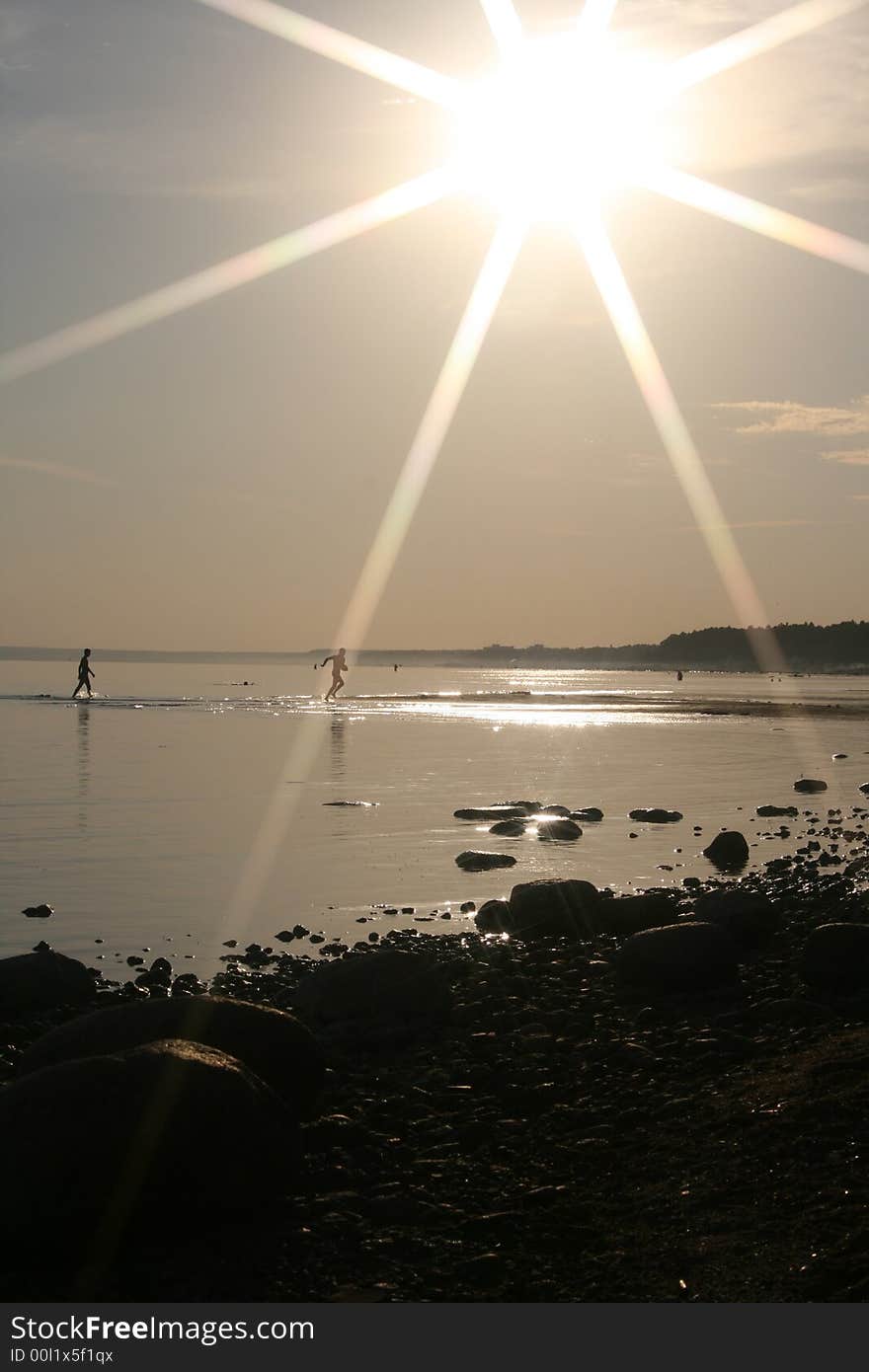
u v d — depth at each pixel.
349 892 17.55
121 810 25.69
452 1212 7.15
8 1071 9.52
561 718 58.59
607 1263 6.54
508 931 15.11
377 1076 9.64
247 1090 7.29
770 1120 8.05
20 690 91.88
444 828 23.56
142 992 12.12
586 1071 9.52
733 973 11.99
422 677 156.00
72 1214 6.57
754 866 19.94
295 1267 6.57
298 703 71.44
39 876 18.55
